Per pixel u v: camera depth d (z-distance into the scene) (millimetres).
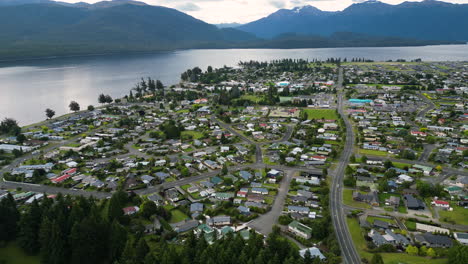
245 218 122000
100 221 105062
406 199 134500
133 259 92188
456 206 130625
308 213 125875
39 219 106250
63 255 98500
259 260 86750
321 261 92250
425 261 95688
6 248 105500
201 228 114875
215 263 88000
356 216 124188
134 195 140500
